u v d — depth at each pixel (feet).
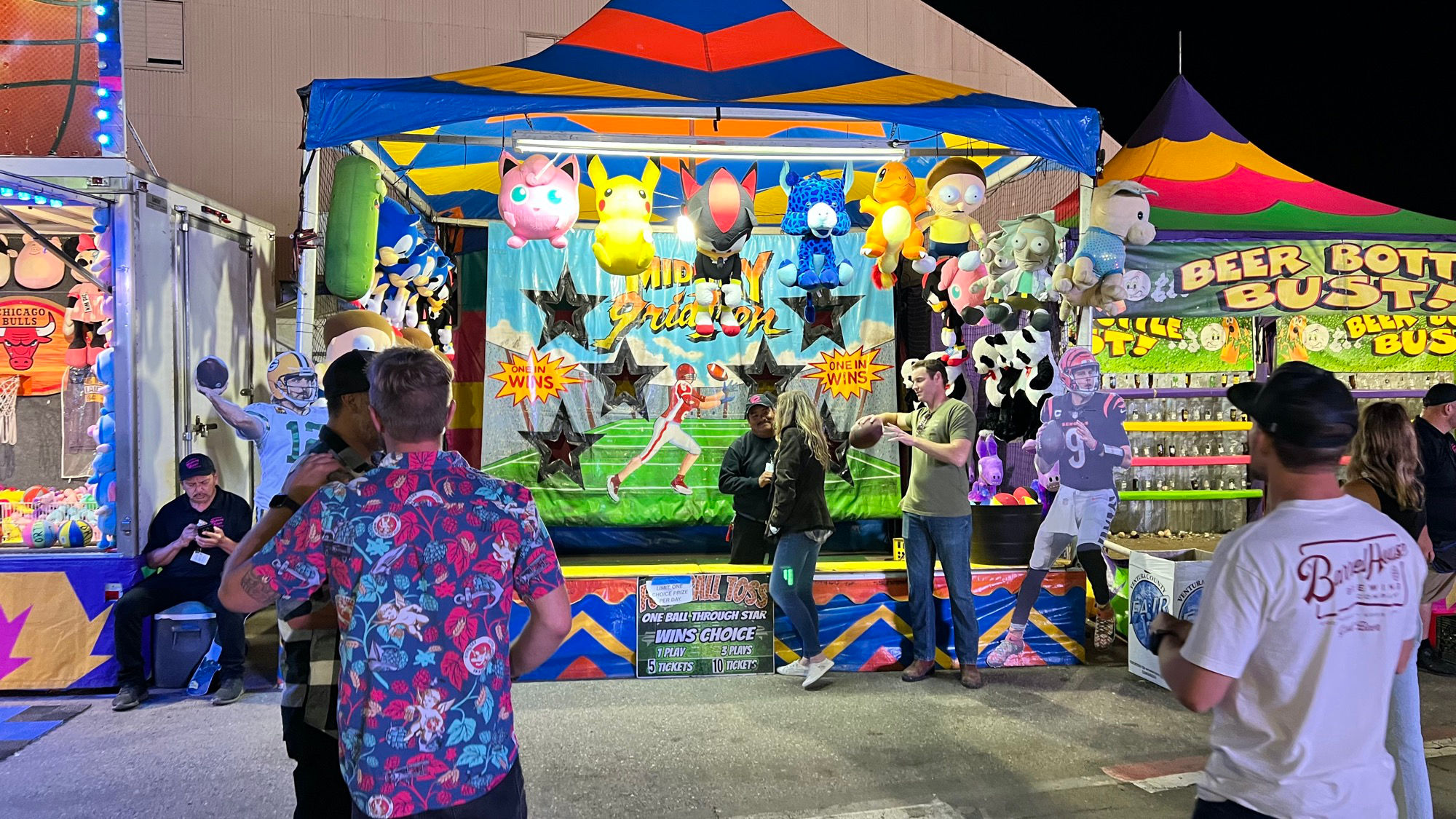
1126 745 13.55
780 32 18.30
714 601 17.11
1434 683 16.61
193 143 26.45
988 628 17.57
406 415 6.29
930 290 20.84
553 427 21.59
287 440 16.02
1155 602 16.39
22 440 18.98
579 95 14.67
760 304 22.12
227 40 26.68
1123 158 25.02
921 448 16.29
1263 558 5.65
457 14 28.19
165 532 15.94
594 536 22.15
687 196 20.01
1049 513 17.34
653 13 18.16
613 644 16.93
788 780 12.34
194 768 12.72
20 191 15.60
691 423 21.97
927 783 12.22
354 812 5.98
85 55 16.38
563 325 21.72
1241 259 20.47
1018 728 14.29
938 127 15.14
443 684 5.94
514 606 16.57
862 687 16.40
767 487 18.81
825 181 17.40
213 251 18.79
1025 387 19.48
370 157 18.61
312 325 15.90
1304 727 5.55
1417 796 8.88
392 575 5.98
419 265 17.47
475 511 6.25
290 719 7.52
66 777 12.40
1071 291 17.37
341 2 27.37
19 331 18.98
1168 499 22.09
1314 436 5.77
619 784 12.21
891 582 17.38
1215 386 22.53
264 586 6.15
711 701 15.62
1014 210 21.16
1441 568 14.65
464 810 5.94
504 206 16.35
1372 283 20.75
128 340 16.06
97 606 15.96
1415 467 10.62
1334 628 5.56
